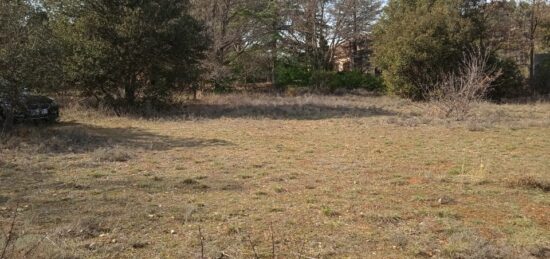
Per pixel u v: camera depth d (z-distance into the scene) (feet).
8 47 40.45
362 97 96.37
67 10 59.21
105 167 27.91
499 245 15.57
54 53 44.73
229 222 17.93
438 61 85.15
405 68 87.35
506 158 31.37
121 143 36.81
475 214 19.15
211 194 21.99
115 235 16.49
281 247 15.49
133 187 23.16
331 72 119.14
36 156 30.73
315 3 120.67
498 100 90.89
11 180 24.39
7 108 41.73
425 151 34.24
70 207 19.63
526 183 23.57
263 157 31.68
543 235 16.66
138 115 57.06
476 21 90.68
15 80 41.11
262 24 113.70
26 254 13.88
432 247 15.55
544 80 103.24
